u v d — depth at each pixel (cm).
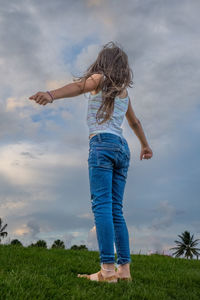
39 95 256
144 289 318
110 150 308
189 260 722
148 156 388
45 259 468
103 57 325
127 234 334
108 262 306
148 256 738
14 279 270
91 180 313
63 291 268
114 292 290
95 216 309
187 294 353
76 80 305
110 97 313
